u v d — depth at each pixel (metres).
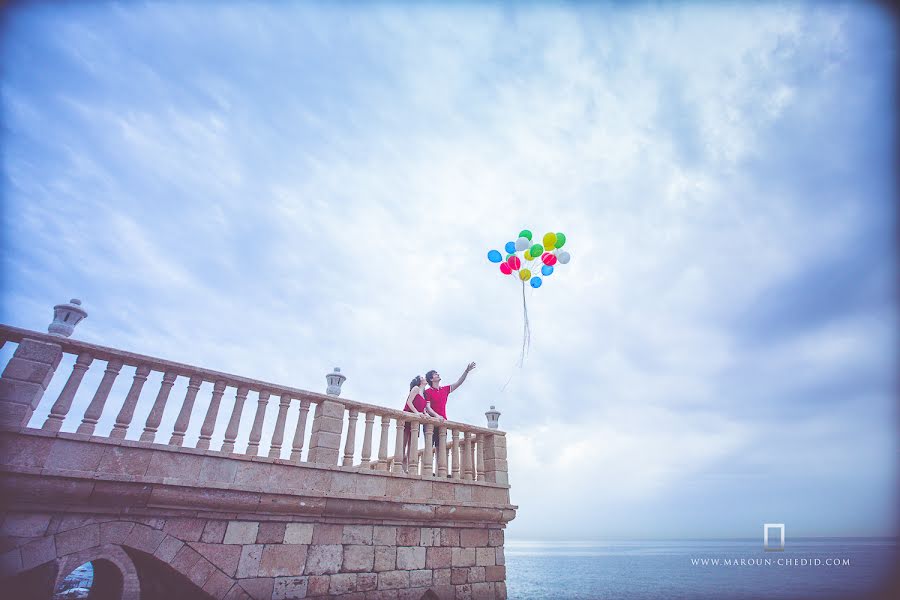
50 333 5.88
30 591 4.93
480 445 10.55
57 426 5.46
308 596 6.71
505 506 9.73
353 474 7.73
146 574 5.94
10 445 5.08
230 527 6.39
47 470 5.10
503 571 9.48
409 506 8.16
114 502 5.53
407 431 10.17
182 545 5.92
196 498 6.04
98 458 5.55
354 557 7.41
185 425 6.38
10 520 4.97
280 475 6.93
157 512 5.88
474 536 9.29
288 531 6.90
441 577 8.40
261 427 7.05
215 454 6.42
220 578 6.07
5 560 4.78
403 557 8.01
